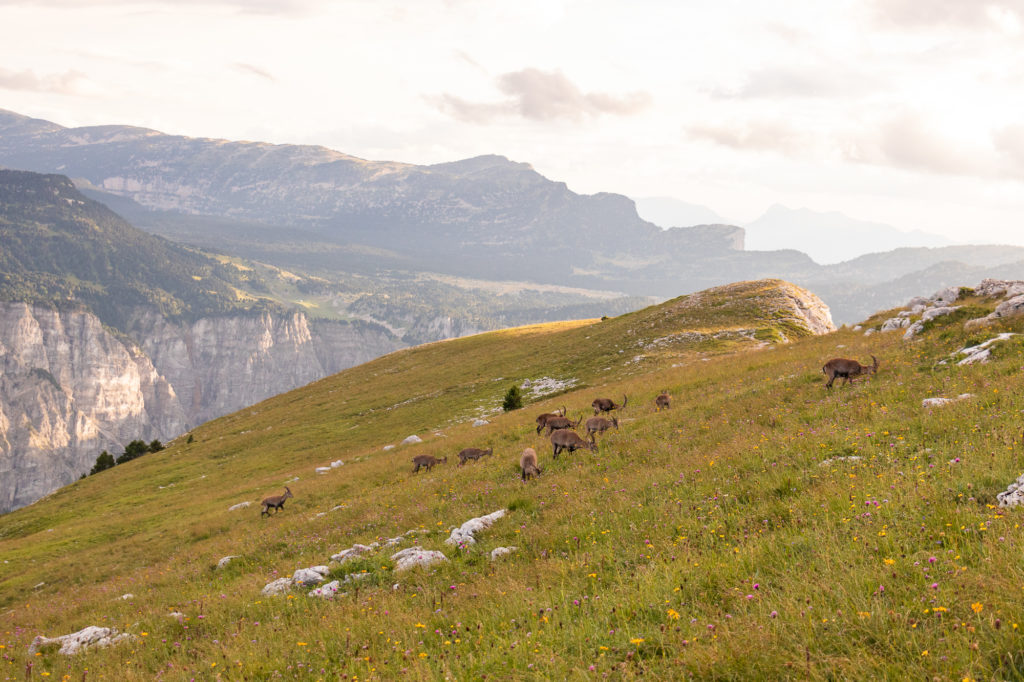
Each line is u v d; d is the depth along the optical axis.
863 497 8.78
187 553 24.27
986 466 8.67
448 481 21.00
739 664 5.31
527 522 13.20
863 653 4.98
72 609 18.39
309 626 9.63
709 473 12.77
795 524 8.78
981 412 11.71
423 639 7.92
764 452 12.86
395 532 16.73
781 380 22.00
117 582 22.88
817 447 12.27
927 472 9.11
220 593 13.66
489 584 9.70
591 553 9.95
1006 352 16.45
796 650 5.30
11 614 21.89
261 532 22.92
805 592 6.32
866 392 16.52
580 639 6.60
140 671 9.77
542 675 6.00
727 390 24.86
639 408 26.52
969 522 7.10
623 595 7.59
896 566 6.42
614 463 16.45
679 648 5.86
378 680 6.86
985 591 5.43
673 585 7.45
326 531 19.41
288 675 7.97
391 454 36.19
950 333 22.19
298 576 12.78
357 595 10.94
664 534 10.01
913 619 5.40
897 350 22.95
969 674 4.44
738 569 7.52
